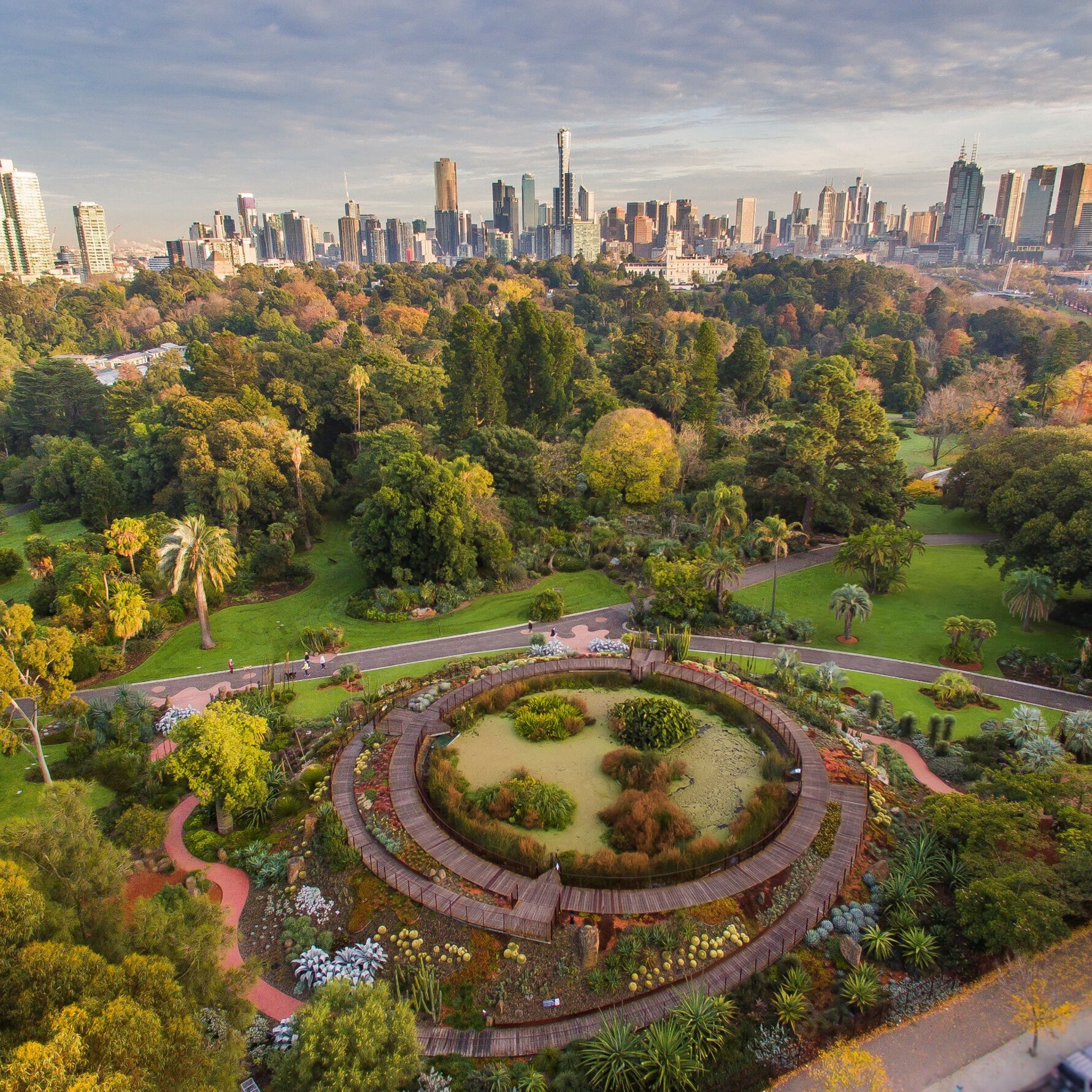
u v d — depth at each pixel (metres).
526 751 41.50
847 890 31.17
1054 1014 24.39
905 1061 24.27
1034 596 56.75
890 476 79.69
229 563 62.91
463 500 71.88
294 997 27.70
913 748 44.03
